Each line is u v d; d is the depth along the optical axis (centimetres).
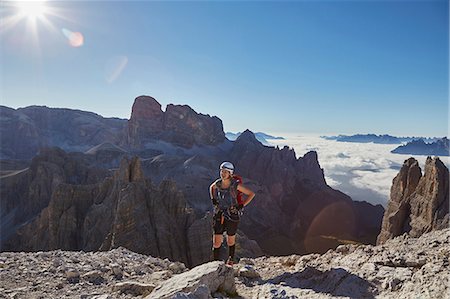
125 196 5694
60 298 684
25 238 6738
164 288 636
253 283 771
